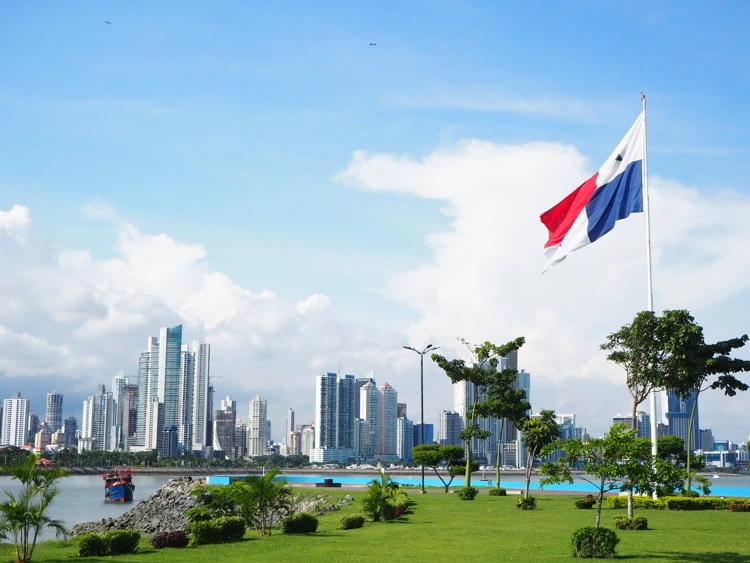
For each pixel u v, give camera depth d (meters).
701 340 64.06
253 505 43.22
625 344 64.19
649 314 60.88
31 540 48.12
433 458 87.00
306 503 75.06
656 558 30.56
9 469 33.28
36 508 32.88
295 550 34.75
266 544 37.31
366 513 50.84
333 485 105.00
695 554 31.61
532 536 39.44
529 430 63.12
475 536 39.72
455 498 73.25
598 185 53.72
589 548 31.06
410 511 57.25
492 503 65.88
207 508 48.94
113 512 107.75
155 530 73.06
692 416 70.94
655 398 57.12
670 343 61.06
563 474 32.19
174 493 106.62
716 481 180.75
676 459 84.06
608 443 31.75
